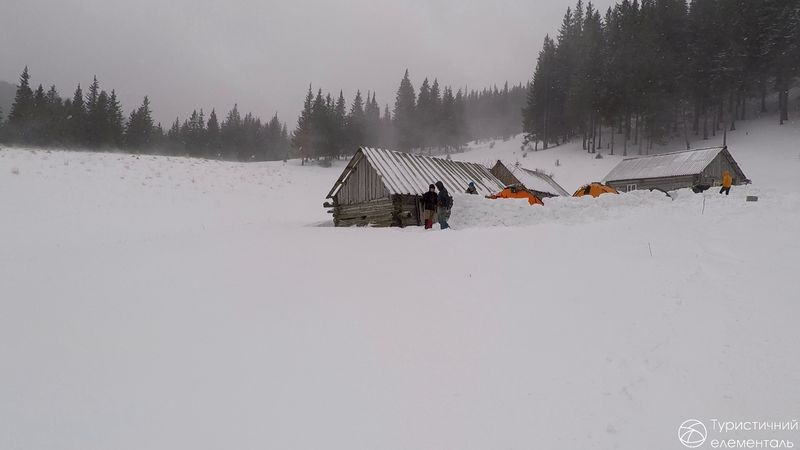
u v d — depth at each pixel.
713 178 33.28
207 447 3.21
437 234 11.86
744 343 4.49
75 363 4.78
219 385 4.18
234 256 10.54
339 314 6.05
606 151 54.69
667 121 52.44
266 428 3.44
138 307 6.73
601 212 13.21
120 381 4.32
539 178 31.84
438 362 4.53
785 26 47.28
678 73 51.94
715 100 50.78
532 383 4.03
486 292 6.69
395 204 17.30
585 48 65.94
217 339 5.34
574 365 4.33
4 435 3.42
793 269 6.58
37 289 7.97
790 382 3.74
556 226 11.34
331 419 3.55
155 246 12.83
